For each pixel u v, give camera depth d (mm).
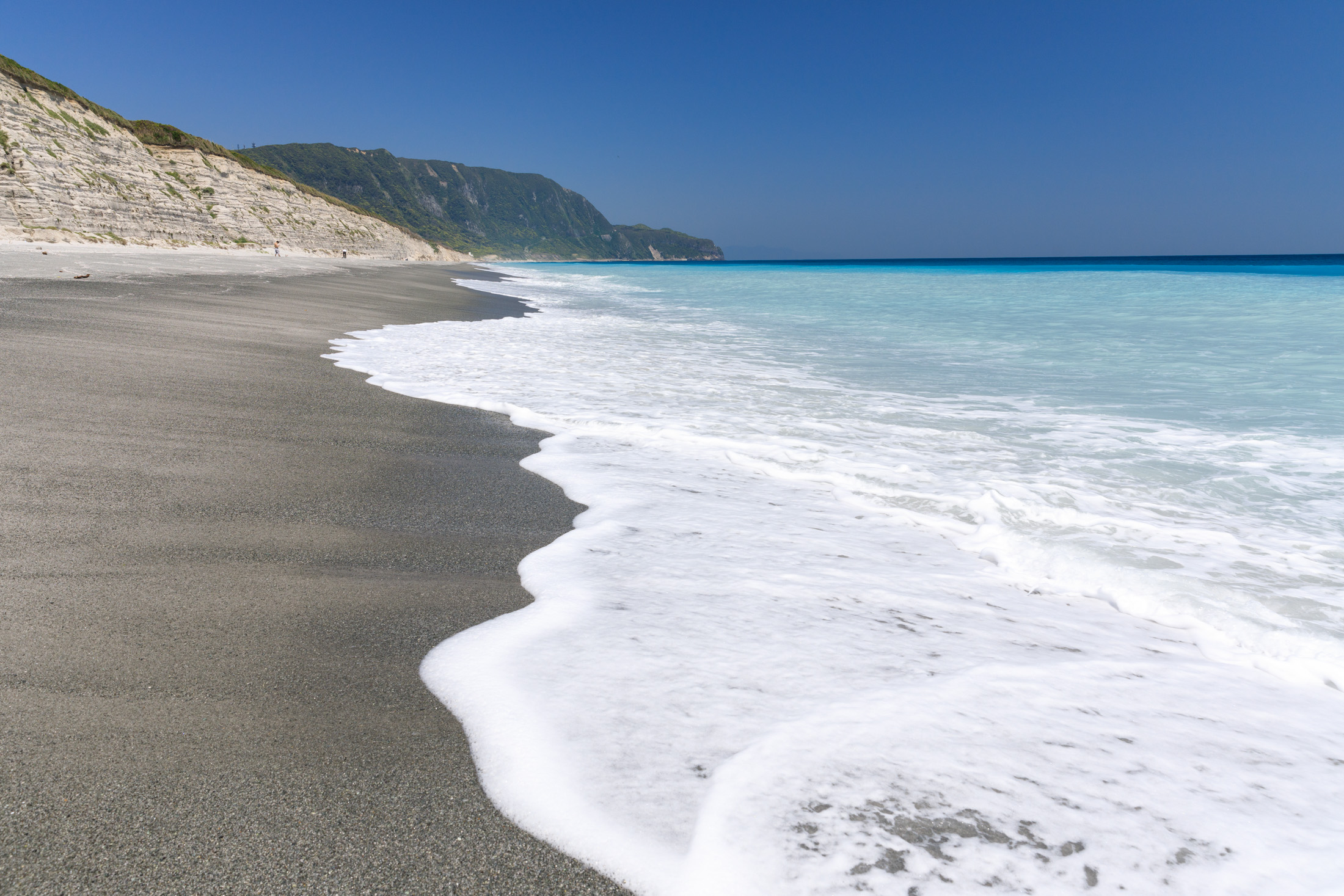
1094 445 5605
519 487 4398
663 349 11703
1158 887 1456
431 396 7148
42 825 1498
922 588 3066
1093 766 1844
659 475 4727
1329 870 1513
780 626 2605
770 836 1553
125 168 42688
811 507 4156
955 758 1843
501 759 1804
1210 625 2756
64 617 2365
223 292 15438
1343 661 2441
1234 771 1858
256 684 2088
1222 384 8344
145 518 3330
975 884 1440
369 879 1431
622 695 2098
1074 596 3072
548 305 23953
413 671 2225
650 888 1430
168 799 1594
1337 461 5141
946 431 6074
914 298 25000
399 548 3301
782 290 32219
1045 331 14273
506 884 1438
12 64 37188
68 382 5902
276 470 4312
